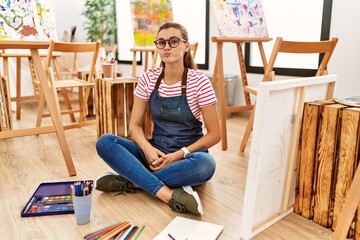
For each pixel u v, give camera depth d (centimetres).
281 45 171
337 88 240
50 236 111
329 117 110
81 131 262
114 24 508
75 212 117
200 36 370
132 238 109
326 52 188
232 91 318
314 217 121
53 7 514
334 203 114
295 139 120
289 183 124
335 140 110
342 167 110
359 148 104
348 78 232
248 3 237
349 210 95
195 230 113
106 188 143
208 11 339
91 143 227
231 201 139
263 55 241
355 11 221
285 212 126
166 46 135
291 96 113
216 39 204
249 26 232
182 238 108
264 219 118
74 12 532
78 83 249
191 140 145
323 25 242
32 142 228
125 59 512
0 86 221
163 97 141
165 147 146
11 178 162
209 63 353
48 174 168
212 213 128
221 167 180
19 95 296
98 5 489
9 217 123
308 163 120
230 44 327
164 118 143
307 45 175
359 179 92
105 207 131
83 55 405
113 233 110
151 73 149
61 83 247
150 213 127
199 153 134
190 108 140
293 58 279
